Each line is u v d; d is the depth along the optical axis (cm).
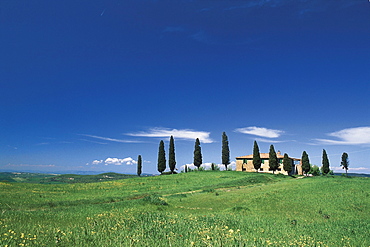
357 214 2789
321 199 3534
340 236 1759
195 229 1532
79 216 2162
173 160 11150
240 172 9550
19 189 5169
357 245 1554
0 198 3584
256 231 1748
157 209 2719
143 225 1580
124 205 2834
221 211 2888
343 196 3681
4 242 1077
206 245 1141
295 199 3572
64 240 1190
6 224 1583
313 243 1511
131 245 1082
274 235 1659
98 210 2533
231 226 1822
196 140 11412
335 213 2844
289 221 2319
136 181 7438
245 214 2694
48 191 5169
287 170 10581
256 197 3691
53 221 1912
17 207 2955
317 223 2267
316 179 6191
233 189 5247
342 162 12019
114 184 6731
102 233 1344
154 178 8044
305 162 11069
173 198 4156
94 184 6800
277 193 4016
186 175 8781
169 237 1240
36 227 1535
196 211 2811
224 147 11169
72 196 4516
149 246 1080
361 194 3791
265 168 11438
